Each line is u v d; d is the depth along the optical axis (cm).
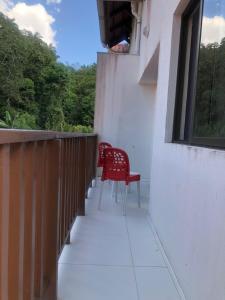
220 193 141
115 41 1119
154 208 329
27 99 2195
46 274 178
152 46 428
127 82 593
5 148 100
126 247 276
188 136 232
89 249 269
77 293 200
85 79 2553
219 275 137
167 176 265
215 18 185
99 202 406
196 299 168
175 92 282
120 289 206
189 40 255
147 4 514
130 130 590
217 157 146
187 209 196
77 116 2452
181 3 252
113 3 805
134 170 579
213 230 147
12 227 115
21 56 2153
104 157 405
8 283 112
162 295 201
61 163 220
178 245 215
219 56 176
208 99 188
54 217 185
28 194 135
